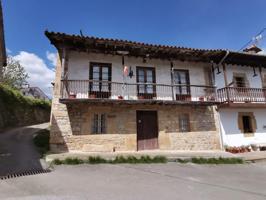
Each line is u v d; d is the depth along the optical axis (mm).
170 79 11633
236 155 9766
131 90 10797
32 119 19359
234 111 12117
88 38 9023
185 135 10992
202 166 7980
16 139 11445
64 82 9234
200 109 11570
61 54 10031
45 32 8516
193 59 11602
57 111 9484
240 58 11922
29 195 4191
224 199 4438
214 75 12258
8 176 5504
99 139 9773
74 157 7762
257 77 13328
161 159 8367
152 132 10836
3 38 13336
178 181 5754
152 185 5262
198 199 4367
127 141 10117
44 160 7547
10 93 16062
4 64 15797
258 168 8094
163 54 10875
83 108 9852
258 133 12234
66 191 4527
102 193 4492
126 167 7219
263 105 11734
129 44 9656
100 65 10703
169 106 11141
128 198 4250
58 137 9250
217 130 11500
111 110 10258
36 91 32500
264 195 4812
